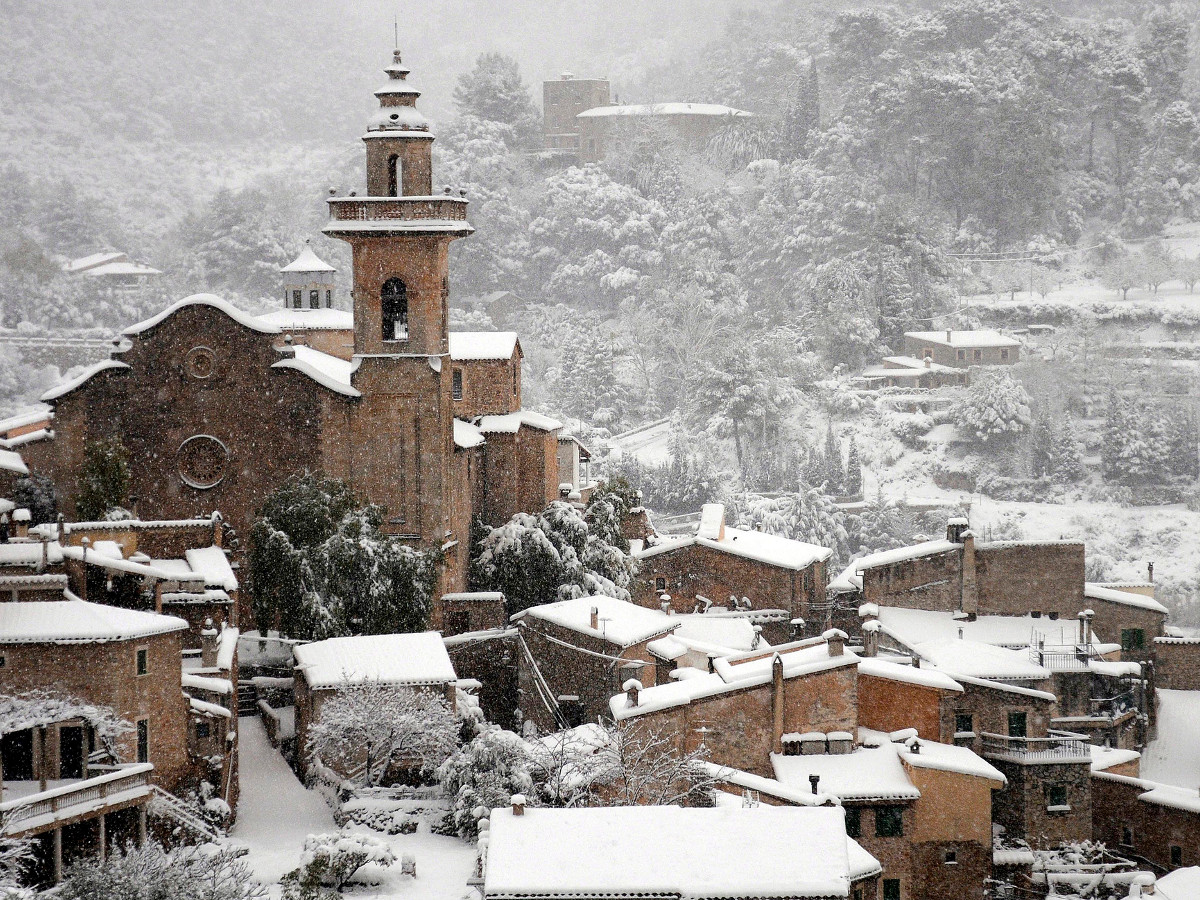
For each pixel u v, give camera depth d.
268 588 69.44
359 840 50.97
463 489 82.44
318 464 76.75
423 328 76.94
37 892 47.25
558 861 43.75
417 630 71.56
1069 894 61.03
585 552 84.06
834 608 87.38
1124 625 85.06
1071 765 63.84
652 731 56.53
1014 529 155.38
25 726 49.75
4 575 56.66
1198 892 53.22
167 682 53.97
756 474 161.12
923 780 55.91
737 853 44.03
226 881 46.31
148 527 67.69
